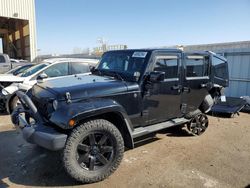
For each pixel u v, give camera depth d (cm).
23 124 327
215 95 561
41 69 672
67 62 714
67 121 282
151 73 361
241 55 831
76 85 333
